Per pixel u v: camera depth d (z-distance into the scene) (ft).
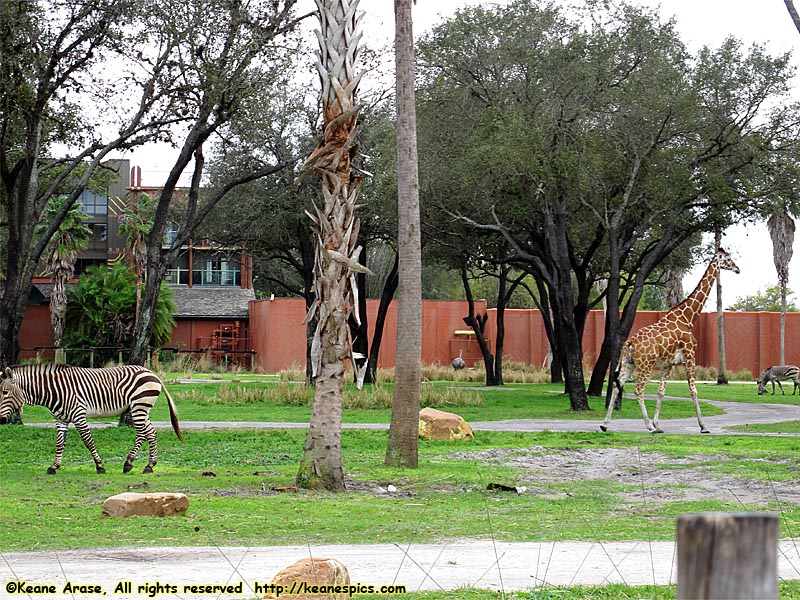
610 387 81.71
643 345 79.36
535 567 27.91
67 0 77.82
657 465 56.59
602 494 45.78
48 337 183.52
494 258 134.51
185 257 209.15
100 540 32.01
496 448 65.21
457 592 24.22
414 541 32.68
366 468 54.44
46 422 85.92
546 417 94.73
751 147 94.84
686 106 93.56
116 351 157.48
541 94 96.73
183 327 198.70
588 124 98.78
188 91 80.33
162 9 76.84
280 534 33.78
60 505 39.88
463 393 110.22
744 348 194.70
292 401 105.60
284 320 182.80
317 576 22.47
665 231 103.40
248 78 80.02
